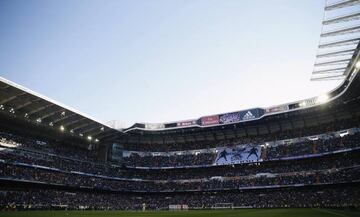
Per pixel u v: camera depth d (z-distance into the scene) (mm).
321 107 72812
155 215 45250
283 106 77000
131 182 86250
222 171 86250
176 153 93375
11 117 65562
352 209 56312
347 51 46156
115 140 94250
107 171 84375
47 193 66938
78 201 70250
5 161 60844
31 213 45656
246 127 88250
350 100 68375
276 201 70750
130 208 76938
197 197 82125
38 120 68750
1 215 39500
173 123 89500
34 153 69250
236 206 73875
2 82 53625
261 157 80562
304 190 72688
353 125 71688
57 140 80938
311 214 39875
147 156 93250
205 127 87625
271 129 86812
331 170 69438
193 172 89125
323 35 42281
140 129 89188
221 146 89938
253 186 76062
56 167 70938
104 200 76500
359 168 64625
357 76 54594
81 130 80000
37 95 59500
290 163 79062
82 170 77062
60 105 64875
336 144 70125
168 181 87125
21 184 64625
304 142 77250
